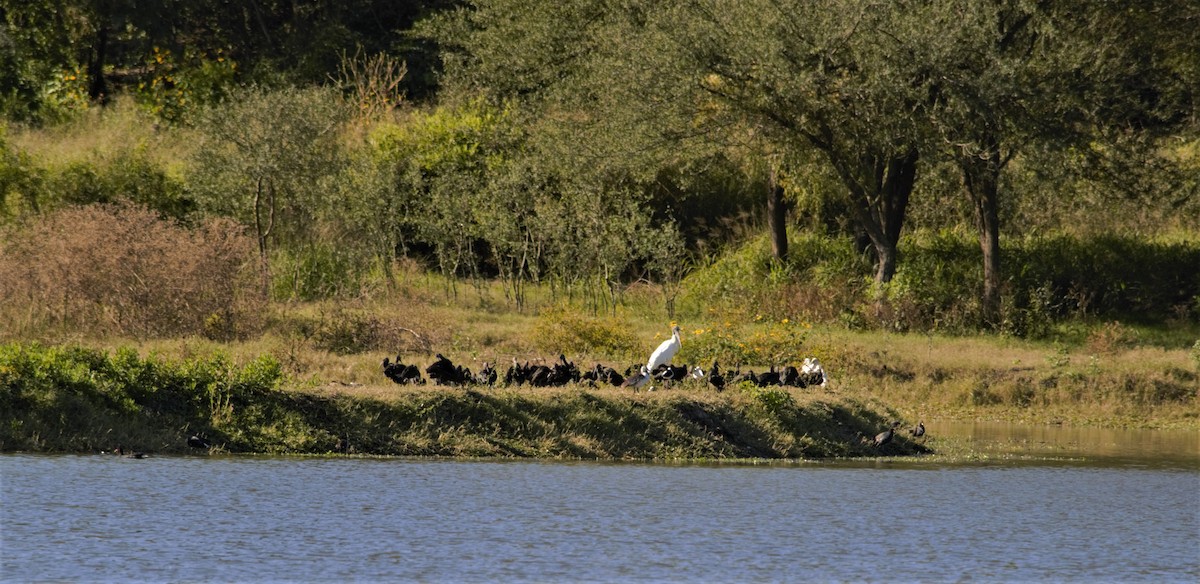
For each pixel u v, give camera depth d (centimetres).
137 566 3862
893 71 10069
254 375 5944
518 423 6053
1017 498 5338
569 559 4075
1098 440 7700
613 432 6159
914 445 6919
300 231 10756
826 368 9100
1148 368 9562
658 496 5056
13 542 4053
